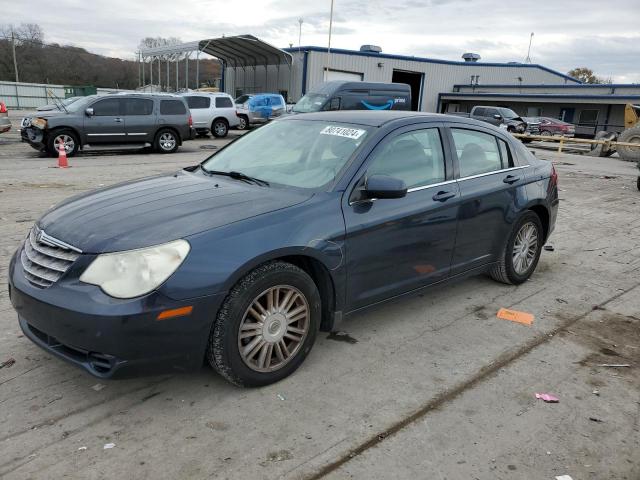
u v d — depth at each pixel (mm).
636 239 7336
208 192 3551
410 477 2564
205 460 2633
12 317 4086
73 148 14703
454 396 3273
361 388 3316
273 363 3295
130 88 67062
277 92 38969
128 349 2723
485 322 4375
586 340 4117
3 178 10477
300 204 3357
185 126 16562
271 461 2641
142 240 2859
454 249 4312
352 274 3545
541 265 5992
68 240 2973
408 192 3885
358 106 20156
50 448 2682
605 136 21781
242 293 2990
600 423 3049
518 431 2947
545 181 5246
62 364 3457
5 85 48656
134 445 2725
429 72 44188
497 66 47469
